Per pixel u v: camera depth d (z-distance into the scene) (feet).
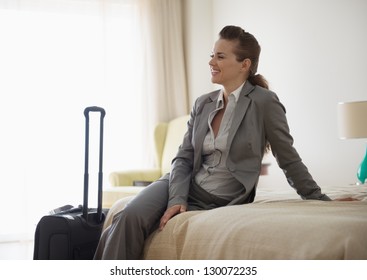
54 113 16.57
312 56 12.23
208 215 4.50
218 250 4.00
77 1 16.88
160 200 5.32
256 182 5.44
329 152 11.77
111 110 17.17
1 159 16.01
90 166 16.78
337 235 3.29
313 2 12.14
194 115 6.10
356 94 10.85
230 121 5.62
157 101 17.52
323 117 11.91
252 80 5.88
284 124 5.55
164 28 17.88
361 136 9.67
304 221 3.67
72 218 6.27
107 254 4.92
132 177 14.82
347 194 6.79
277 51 13.65
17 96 16.17
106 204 12.72
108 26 17.21
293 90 13.03
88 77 16.98
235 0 15.67
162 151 16.17
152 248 4.87
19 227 15.97
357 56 10.80
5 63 16.10
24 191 15.98
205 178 5.63
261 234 3.75
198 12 17.21
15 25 16.21
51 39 16.60
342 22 11.23
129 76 17.44
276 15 13.61
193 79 17.33
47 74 16.52
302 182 5.54
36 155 16.31
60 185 16.55
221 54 5.69
